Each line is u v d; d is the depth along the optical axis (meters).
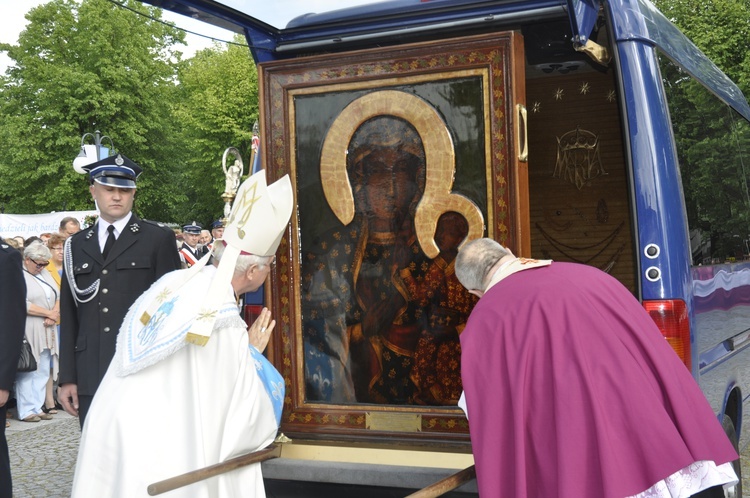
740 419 5.73
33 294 9.26
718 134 5.68
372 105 4.08
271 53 4.54
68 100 34.00
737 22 23.55
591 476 2.88
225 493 3.07
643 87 3.92
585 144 5.96
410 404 4.10
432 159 3.98
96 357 4.72
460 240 3.97
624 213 5.95
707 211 4.89
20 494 6.25
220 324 3.12
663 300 3.80
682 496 2.92
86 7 35.00
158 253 4.91
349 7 4.32
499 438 3.01
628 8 3.98
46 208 34.88
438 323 4.05
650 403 2.93
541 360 3.03
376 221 4.12
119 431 3.05
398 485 3.79
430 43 3.95
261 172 3.36
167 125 37.06
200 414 3.06
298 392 4.25
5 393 4.58
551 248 6.12
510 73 3.84
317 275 4.23
